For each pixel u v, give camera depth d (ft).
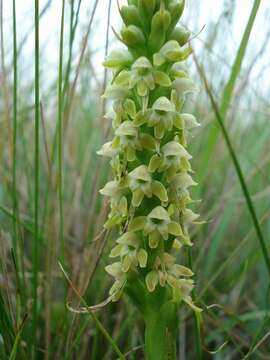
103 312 0.63
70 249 0.72
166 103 0.36
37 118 0.48
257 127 0.97
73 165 0.86
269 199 0.81
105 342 0.62
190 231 0.76
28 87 0.98
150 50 0.38
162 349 0.39
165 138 0.38
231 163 0.81
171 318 0.39
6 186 0.74
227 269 0.76
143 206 0.39
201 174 0.64
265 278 0.71
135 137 0.37
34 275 0.49
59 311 0.62
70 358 0.51
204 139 0.82
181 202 0.39
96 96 0.96
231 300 0.70
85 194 0.84
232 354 0.67
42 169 0.84
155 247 0.37
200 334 0.43
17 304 0.50
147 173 0.37
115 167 0.39
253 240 0.78
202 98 0.88
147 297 0.39
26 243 0.74
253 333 0.66
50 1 0.71
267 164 0.89
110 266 0.39
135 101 0.38
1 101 0.86
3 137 0.82
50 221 0.58
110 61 0.38
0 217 0.78
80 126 1.00
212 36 0.87
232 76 0.58
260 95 0.88
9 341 0.47
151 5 0.38
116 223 0.40
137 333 0.58
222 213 0.72
